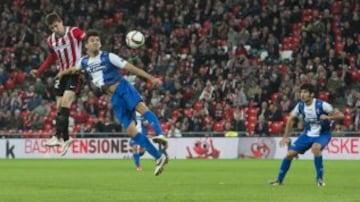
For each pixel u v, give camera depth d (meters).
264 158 71.25
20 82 85.75
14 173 44.50
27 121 79.25
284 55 83.88
